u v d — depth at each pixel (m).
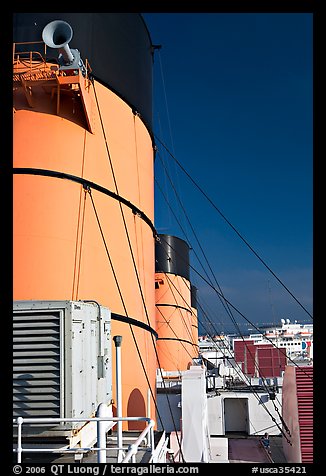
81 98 12.91
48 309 8.12
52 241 12.70
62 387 7.84
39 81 12.50
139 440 6.32
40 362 7.94
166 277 42.16
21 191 12.80
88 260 13.23
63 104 13.49
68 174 13.22
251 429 25.48
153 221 18.89
